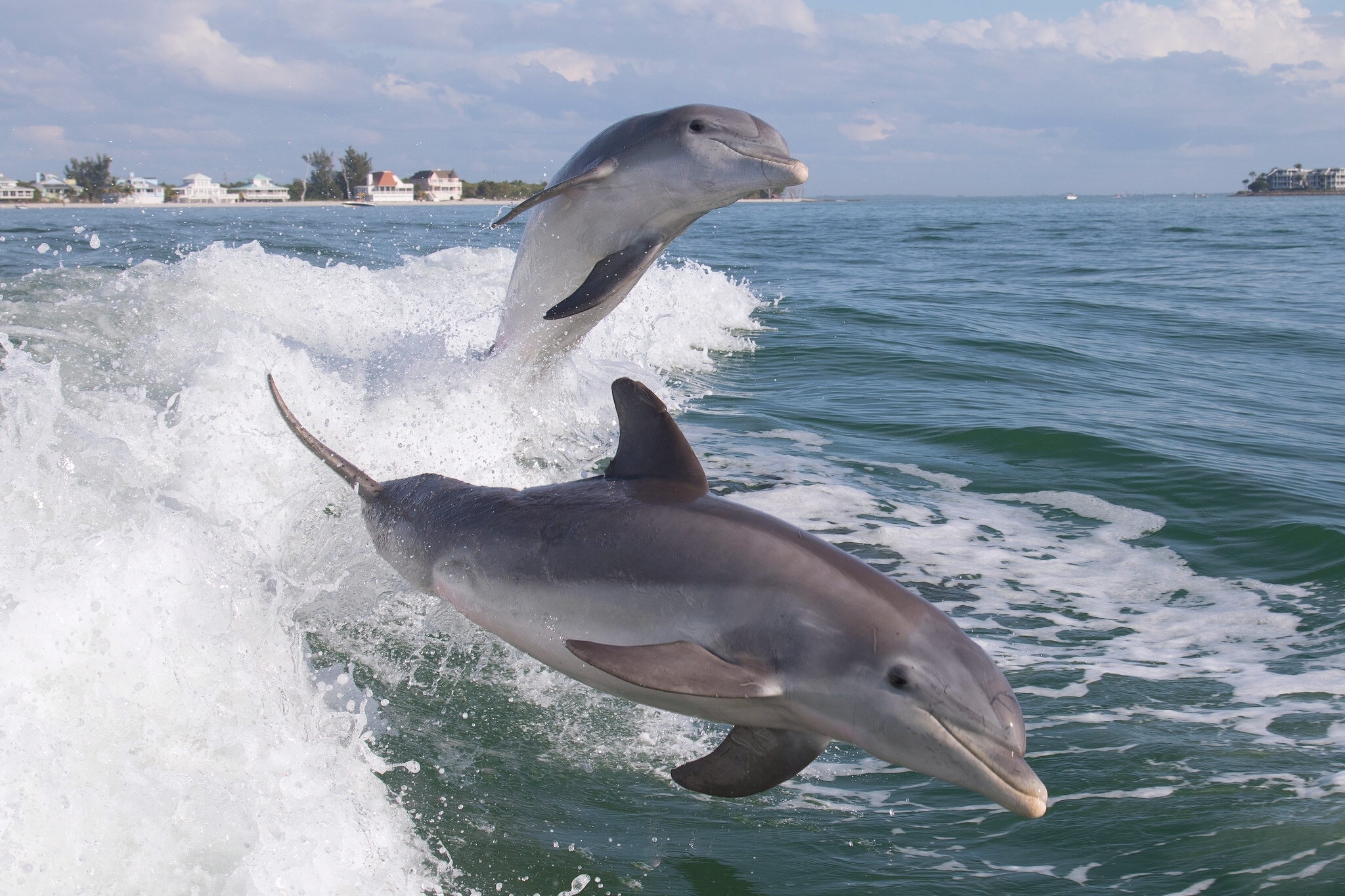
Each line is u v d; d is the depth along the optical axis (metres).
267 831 3.19
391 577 5.49
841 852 3.62
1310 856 3.42
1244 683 4.88
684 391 11.13
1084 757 4.20
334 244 23.56
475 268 16.73
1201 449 9.17
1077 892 3.34
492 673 4.85
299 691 4.24
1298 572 6.38
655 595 3.40
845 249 35.00
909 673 2.96
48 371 5.68
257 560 5.07
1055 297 21.17
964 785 2.92
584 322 7.96
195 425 6.59
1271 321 18.23
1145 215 89.44
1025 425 9.66
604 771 4.13
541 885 3.39
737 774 3.37
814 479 8.02
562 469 7.97
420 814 3.73
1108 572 6.38
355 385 8.09
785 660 3.11
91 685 3.54
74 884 2.92
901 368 12.78
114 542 3.98
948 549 6.68
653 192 7.00
